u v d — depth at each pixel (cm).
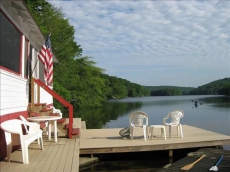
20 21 613
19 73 628
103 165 643
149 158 700
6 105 511
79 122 1108
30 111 699
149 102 5097
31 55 789
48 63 784
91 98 2923
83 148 620
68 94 2180
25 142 470
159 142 675
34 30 714
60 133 800
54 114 734
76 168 440
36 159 497
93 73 2998
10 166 451
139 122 715
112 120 1894
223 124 1659
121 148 632
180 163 561
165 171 516
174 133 820
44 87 715
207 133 820
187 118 2041
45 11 2261
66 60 2397
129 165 645
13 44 573
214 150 659
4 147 506
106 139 732
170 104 4297
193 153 635
